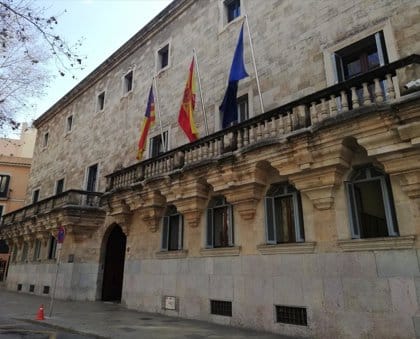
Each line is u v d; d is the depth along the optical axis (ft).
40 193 106.32
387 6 37.24
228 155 40.60
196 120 57.36
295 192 37.83
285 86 45.32
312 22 44.37
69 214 70.44
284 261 36.24
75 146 93.71
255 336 33.71
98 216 72.95
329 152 32.35
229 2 59.36
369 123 29.35
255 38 51.55
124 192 58.29
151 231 55.77
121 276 73.26
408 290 27.50
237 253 41.19
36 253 89.40
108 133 80.94
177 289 48.42
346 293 30.91
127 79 81.66
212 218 46.73
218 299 42.14
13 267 101.04
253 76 50.06
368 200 32.27
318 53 42.65
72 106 102.58
